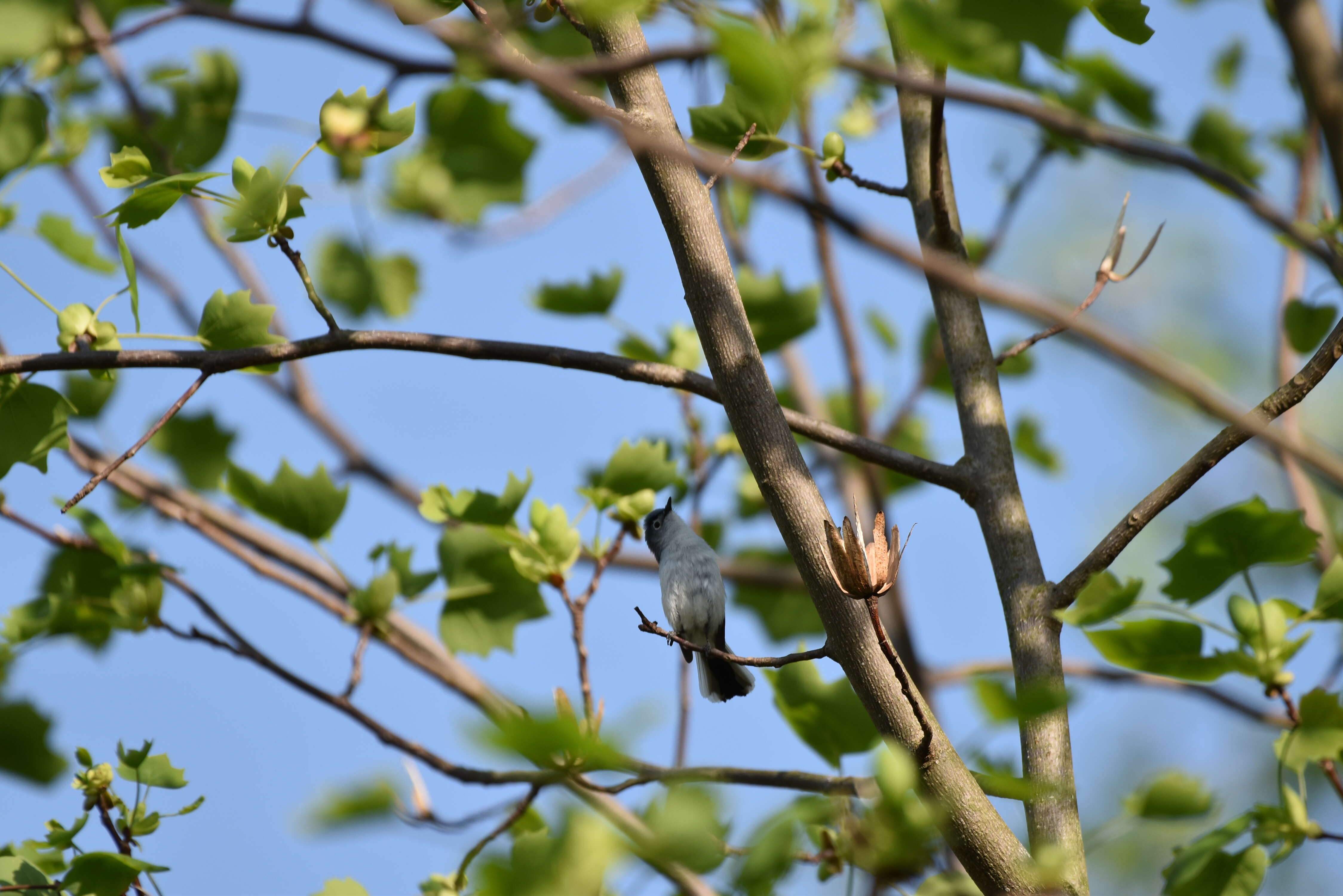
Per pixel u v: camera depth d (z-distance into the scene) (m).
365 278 9.65
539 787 6.35
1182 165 3.38
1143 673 6.05
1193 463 5.61
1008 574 6.29
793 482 5.66
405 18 3.02
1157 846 7.00
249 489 8.14
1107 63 3.98
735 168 2.68
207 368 6.39
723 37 2.66
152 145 9.38
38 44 5.73
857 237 2.53
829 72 3.19
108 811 6.58
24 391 7.03
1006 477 6.59
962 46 2.77
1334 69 7.83
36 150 8.34
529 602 8.34
